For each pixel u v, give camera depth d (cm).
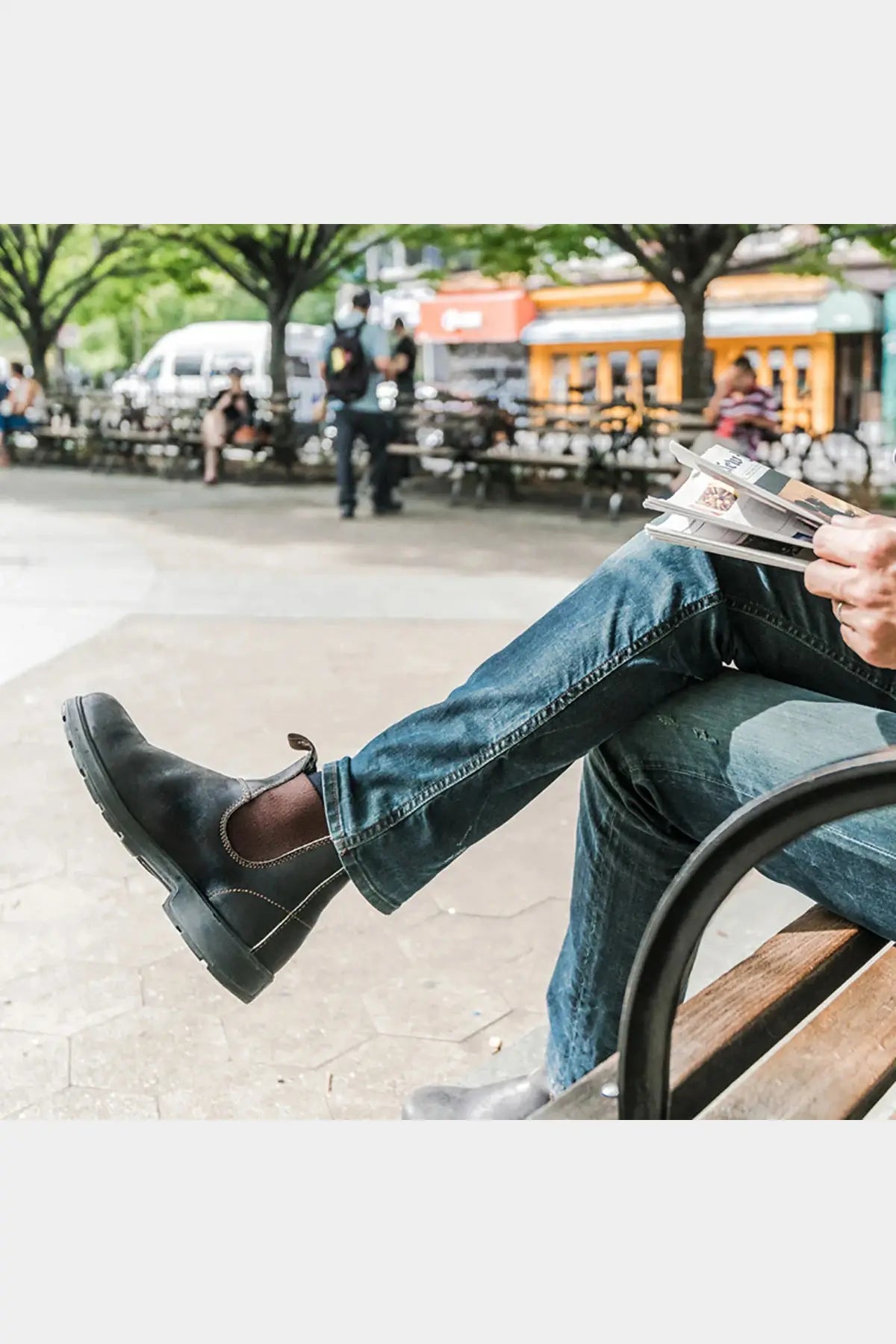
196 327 2522
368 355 1211
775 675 170
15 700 530
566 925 337
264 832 167
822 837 154
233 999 297
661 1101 116
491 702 160
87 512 1269
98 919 336
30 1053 273
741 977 148
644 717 165
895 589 139
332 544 1016
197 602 739
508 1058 271
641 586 161
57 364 2780
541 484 1477
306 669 581
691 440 1230
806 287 2325
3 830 393
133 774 167
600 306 2556
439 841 162
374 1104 256
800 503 151
